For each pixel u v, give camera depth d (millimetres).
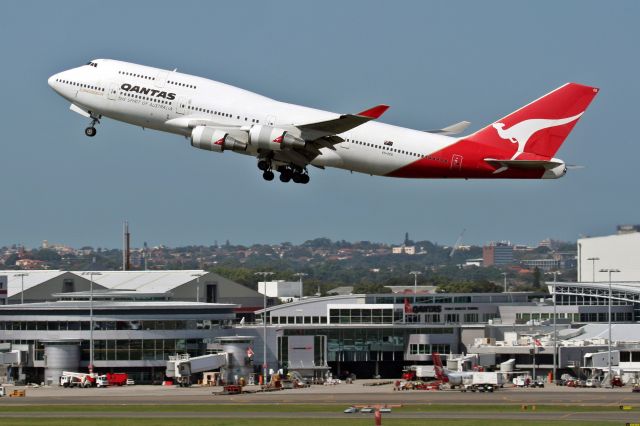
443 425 168625
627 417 182000
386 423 171250
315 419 178250
